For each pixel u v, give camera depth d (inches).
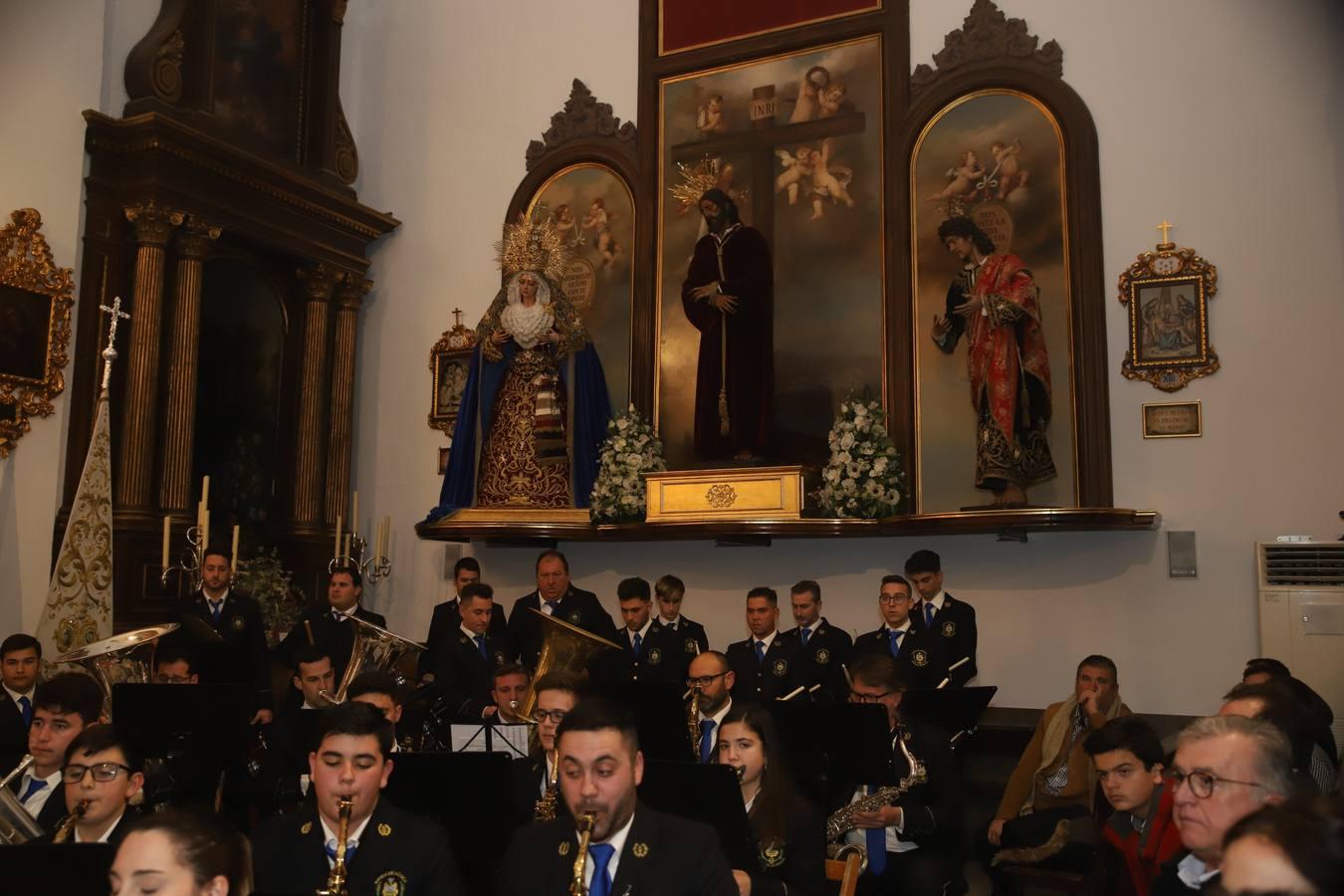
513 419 416.2
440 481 458.3
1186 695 339.6
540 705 211.3
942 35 398.0
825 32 411.2
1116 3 373.1
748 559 405.7
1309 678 313.3
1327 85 344.2
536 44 467.8
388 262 481.4
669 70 437.1
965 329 368.5
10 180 353.7
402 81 491.8
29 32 363.3
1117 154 366.6
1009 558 367.2
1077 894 229.3
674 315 426.6
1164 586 346.3
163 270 390.3
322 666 267.1
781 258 410.6
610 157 441.7
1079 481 354.6
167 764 238.1
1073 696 270.8
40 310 358.9
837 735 212.1
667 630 343.9
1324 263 338.0
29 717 274.7
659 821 148.5
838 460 365.4
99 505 345.1
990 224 378.3
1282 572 321.4
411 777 191.6
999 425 347.3
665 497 388.5
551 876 145.5
